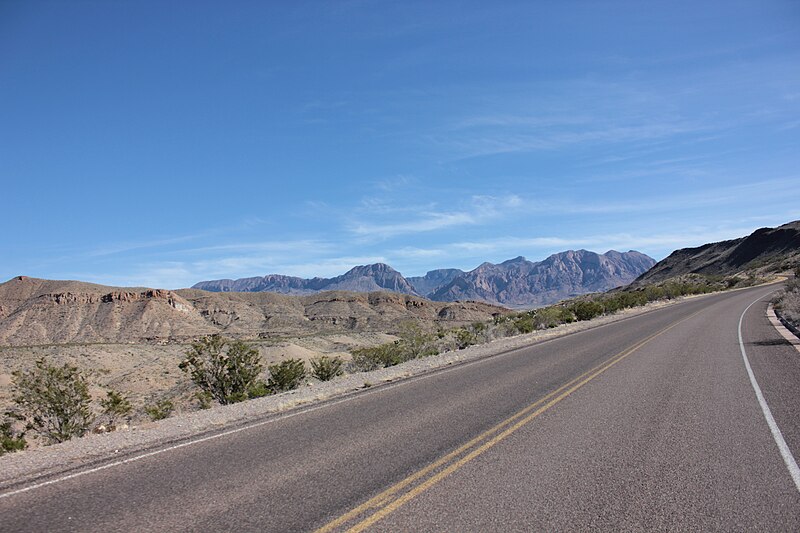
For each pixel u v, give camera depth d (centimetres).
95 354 5066
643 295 5138
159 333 12256
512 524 452
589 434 731
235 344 1789
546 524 450
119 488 577
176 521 480
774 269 10350
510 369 1405
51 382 1435
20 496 562
